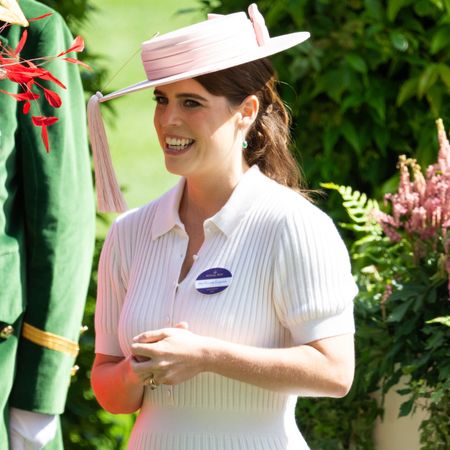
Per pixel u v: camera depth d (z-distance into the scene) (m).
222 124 9.55
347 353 9.48
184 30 9.68
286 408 9.77
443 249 12.70
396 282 13.22
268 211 9.62
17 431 10.95
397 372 12.85
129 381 9.72
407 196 13.03
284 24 17.52
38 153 10.76
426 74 16.67
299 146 17.50
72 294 10.99
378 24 16.98
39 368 10.81
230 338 9.45
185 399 9.56
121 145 34.72
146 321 9.71
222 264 9.58
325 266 9.47
